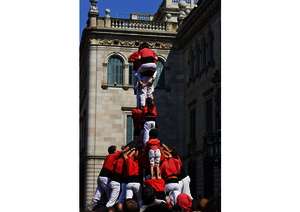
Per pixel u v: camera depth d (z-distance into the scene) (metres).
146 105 14.88
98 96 37.47
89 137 33.84
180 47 40.44
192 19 37.44
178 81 39.84
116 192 14.20
